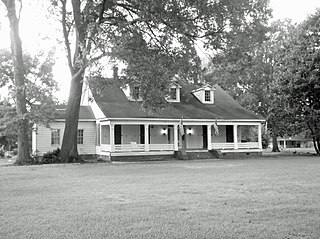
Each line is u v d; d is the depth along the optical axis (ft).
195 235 16.37
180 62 71.41
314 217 20.08
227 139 110.42
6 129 79.00
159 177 43.83
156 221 19.24
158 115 91.91
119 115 86.43
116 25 69.97
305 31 109.19
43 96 80.18
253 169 55.26
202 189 32.09
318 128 107.65
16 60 74.84
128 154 87.76
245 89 138.00
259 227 17.81
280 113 109.91
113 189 32.73
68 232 17.16
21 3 75.10
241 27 67.82
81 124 95.76
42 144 90.63
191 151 94.84
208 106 107.65
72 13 78.13
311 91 104.17
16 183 38.68
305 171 50.60
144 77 64.23
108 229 17.63
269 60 130.93
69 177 45.29
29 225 18.54
